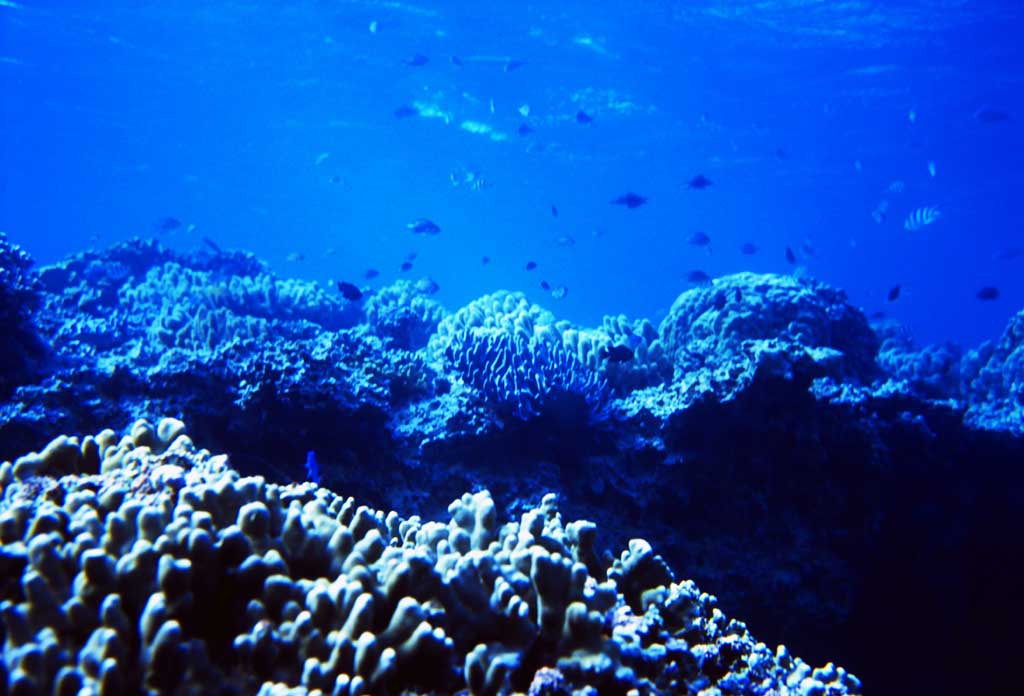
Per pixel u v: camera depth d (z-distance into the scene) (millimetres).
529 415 6383
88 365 6695
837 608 6652
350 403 6094
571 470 6812
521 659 2377
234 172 52219
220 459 3047
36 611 2008
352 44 26156
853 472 7051
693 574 6598
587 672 2363
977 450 7773
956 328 90250
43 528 2279
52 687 1876
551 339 8336
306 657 2154
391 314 10273
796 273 16781
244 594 2287
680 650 2889
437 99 31750
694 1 20281
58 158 51031
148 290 11898
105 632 1939
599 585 2865
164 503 2455
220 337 8781
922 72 25000
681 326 9547
